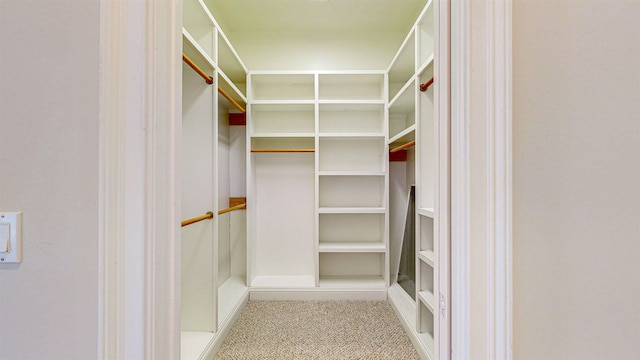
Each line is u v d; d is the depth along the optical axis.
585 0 0.68
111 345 0.63
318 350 1.89
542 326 0.68
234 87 2.41
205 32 1.98
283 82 2.91
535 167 0.68
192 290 1.94
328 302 2.64
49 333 0.64
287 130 3.00
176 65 0.75
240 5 2.55
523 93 0.68
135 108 0.64
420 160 1.99
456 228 0.72
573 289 0.69
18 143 0.64
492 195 0.68
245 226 2.97
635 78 0.69
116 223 0.63
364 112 2.99
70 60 0.64
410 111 2.79
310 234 3.01
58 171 0.64
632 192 0.69
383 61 2.94
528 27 0.68
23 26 0.64
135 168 0.64
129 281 0.64
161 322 0.68
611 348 0.69
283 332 2.11
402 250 2.76
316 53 2.94
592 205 0.69
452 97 0.74
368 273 3.01
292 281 2.83
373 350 1.88
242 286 2.71
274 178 3.02
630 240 0.69
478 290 0.69
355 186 3.00
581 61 0.68
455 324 0.72
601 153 0.69
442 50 0.77
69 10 0.63
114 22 0.63
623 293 0.69
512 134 0.68
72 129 0.63
